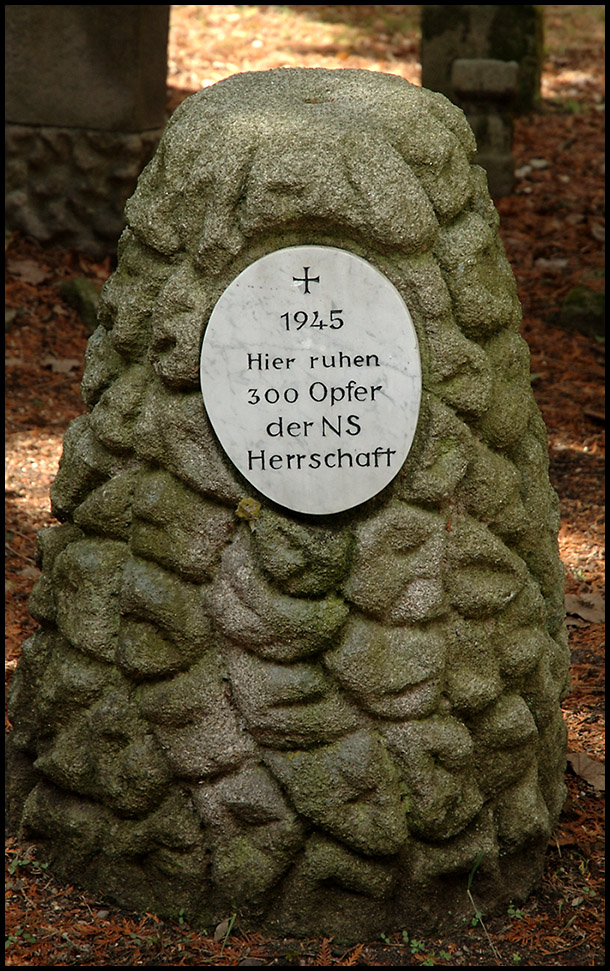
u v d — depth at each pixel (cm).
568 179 950
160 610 284
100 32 744
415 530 278
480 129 916
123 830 296
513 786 299
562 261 817
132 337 289
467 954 285
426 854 288
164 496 283
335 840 283
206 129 279
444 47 1012
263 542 276
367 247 274
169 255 283
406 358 276
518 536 297
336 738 279
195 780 287
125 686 294
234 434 277
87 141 763
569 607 467
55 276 756
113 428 291
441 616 283
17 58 753
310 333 275
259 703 278
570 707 402
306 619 275
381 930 289
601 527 539
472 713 288
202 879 291
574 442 622
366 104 281
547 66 1230
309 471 278
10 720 326
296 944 285
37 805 312
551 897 307
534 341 725
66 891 306
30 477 562
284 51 1193
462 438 281
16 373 660
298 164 268
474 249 282
